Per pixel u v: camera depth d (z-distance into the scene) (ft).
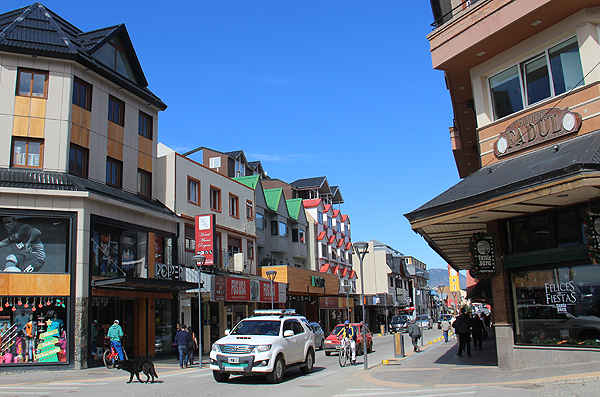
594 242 36.40
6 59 65.87
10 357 58.08
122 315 71.26
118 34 80.53
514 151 46.01
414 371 50.49
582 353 39.17
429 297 380.58
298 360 50.47
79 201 63.31
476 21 47.26
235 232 107.86
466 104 62.44
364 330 57.72
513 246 45.42
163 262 81.97
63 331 60.44
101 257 67.10
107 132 75.56
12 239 60.49
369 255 261.24
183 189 89.56
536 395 29.58
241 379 48.19
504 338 44.75
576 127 40.70
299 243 149.28
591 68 40.83
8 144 64.39
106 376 53.16
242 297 92.99
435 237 57.36
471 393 32.55
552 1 40.73
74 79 70.13
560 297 41.45
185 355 64.28
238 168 152.87
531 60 46.57
